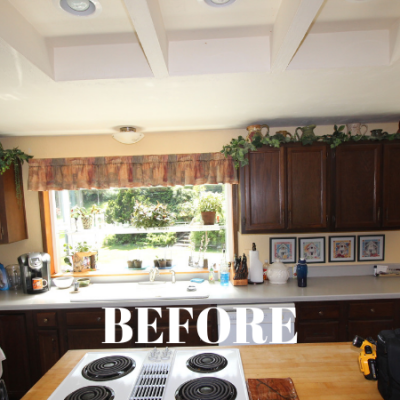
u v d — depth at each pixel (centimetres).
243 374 127
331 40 147
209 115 233
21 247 298
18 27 120
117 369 129
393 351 108
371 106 225
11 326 243
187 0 114
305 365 136
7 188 270
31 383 245
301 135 275
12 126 246
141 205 305
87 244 314
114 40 144
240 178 263
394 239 293
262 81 162
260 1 117
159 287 274
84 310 243
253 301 238
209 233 309
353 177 260
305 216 262
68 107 197
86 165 287
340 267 293
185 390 114
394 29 140
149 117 231
